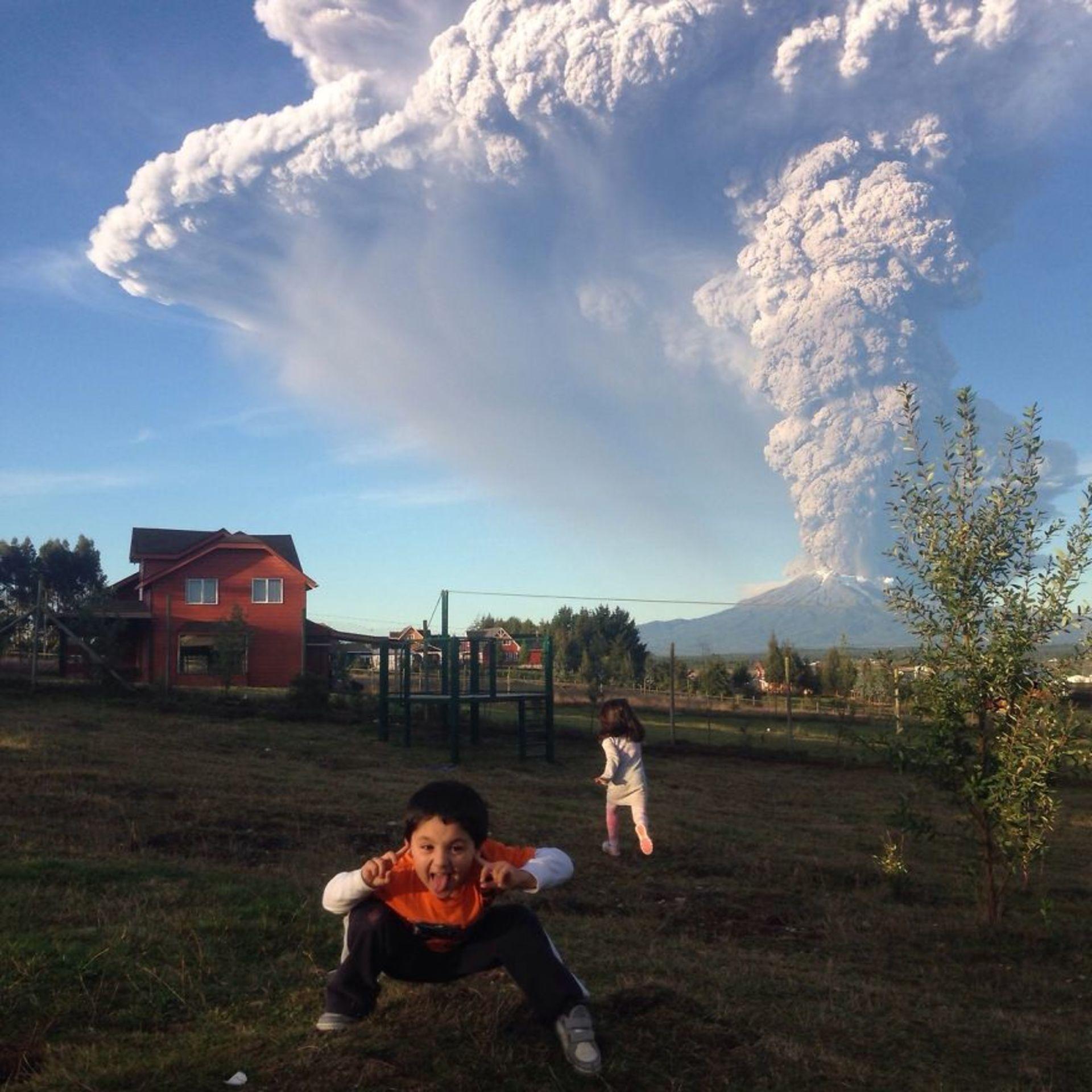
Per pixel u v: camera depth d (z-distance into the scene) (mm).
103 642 27438
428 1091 3393
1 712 20375
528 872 3518
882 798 16766
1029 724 7766
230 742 18312
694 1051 3941
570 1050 3592
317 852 9125
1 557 64938
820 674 40219
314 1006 4473
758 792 16984
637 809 10156
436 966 3773
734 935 7520
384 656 21109
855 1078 3967
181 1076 3562
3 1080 3789
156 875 7297
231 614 35531
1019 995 6262
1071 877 10891
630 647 49594
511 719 26953
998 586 8008
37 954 5012
